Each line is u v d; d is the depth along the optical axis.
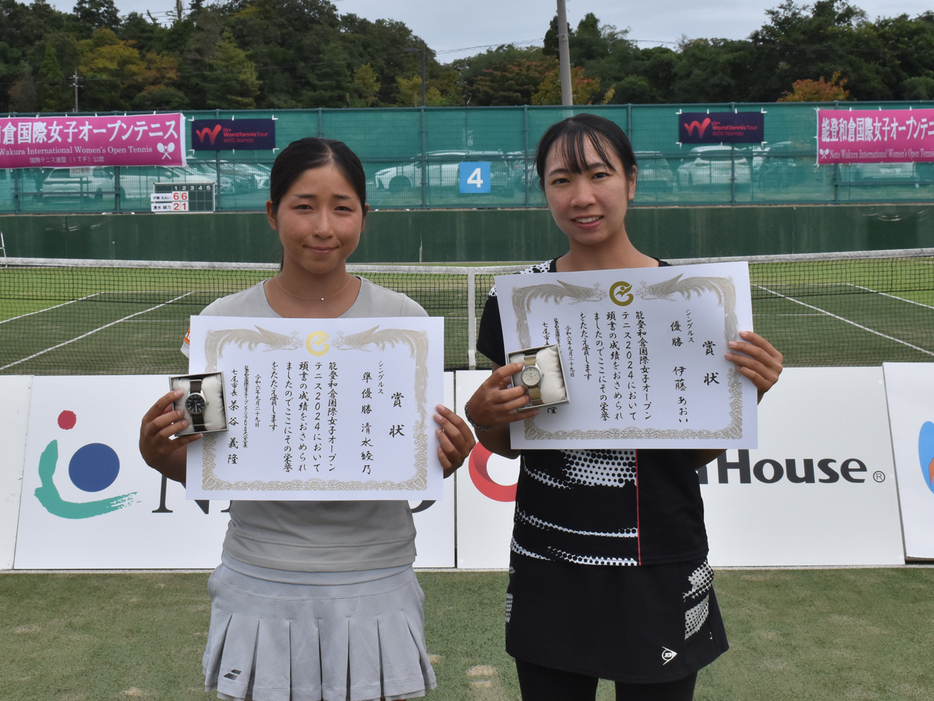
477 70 78.06
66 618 3.03
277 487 1.73
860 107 22.17
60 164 22.31
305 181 1.69
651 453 1.74
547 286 1.80
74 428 3.63
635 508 1.70
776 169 22.52
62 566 3.47
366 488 1.73
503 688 2.58
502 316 1.83
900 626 2.94
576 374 1.77
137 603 3.16
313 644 1.71
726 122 22.27
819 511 3.53
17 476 3.58
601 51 69.25
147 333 10.32
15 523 3.53
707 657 1.73
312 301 1.82
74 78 61.44
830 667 2.67
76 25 82.38
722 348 1.74
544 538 1.74
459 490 3.58
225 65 65.69
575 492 1.72
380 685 1.73
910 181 22.41
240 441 1.75
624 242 1.84
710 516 3.52
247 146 22.62
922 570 3.42
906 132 22.09
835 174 22.47
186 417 1.67
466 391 3.76
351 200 1.72
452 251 21.22
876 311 11.51
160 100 64.31
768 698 2.51
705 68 58.09
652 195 22.64
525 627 1.74
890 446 3.61
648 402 1.75
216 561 3.49
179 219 21.20
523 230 21.17
